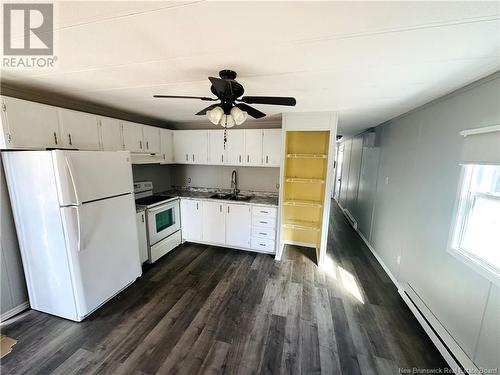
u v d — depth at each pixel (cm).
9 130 184
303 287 269
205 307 231
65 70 157
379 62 136
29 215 200
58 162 183
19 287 217
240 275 294
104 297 228
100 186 218
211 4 85
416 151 246
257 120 376
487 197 155
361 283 280
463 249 171
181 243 391
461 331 165
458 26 96
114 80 179
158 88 200
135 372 161
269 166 361
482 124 156
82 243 201
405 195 267
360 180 479
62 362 167
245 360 172
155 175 404
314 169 358
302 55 128
